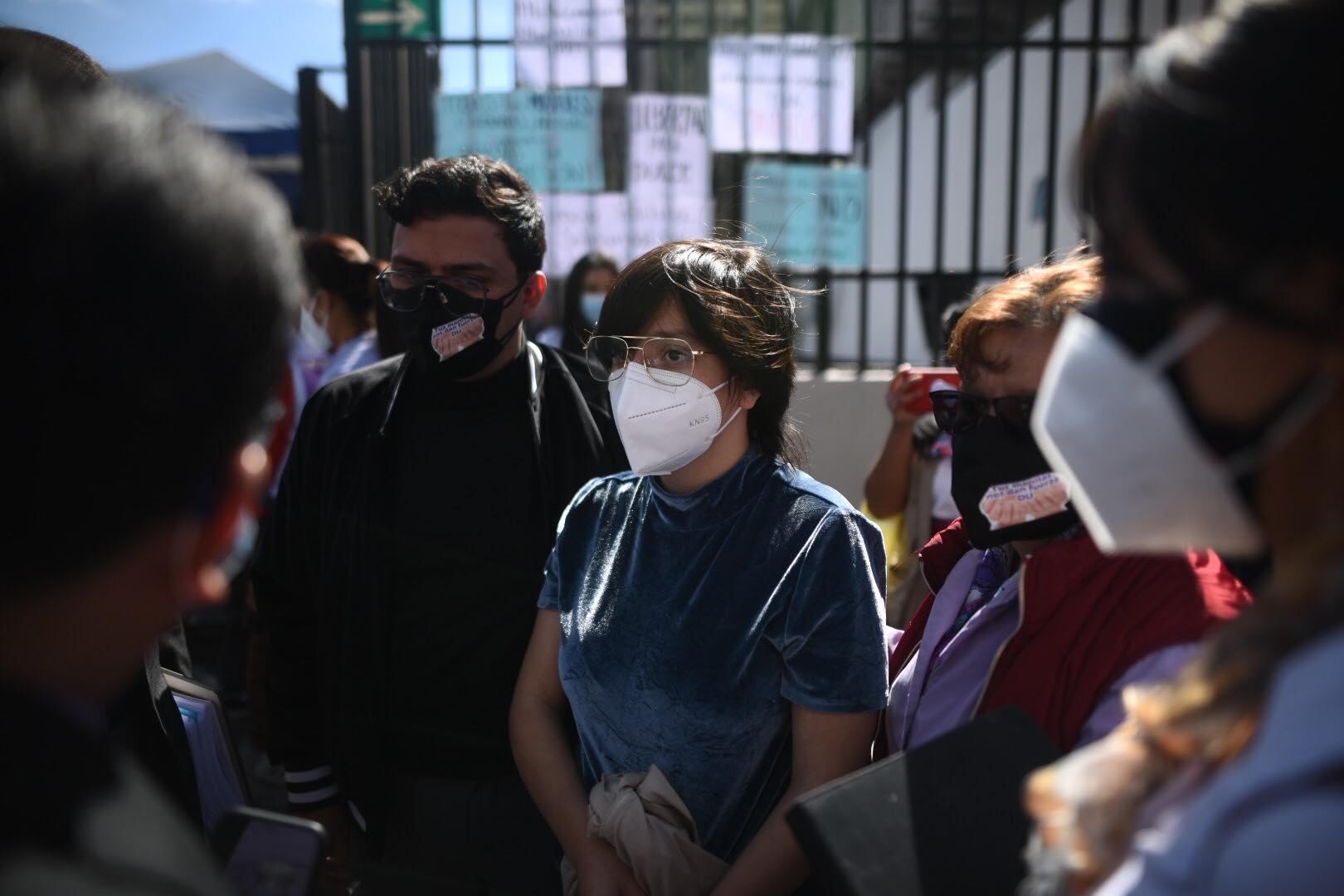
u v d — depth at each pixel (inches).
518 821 80.3
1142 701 31.2
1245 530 27.7
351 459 82.8
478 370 82.4
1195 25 26.5
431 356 81.6
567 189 178.1
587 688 63.1
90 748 22.8
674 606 61.6
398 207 81.7
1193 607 47.5
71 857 20.7
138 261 22.4
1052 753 44.8
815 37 182.4
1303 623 24.2
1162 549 30.2
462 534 81.7
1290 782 20.6
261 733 144.4
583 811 64.1
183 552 25.0
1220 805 22.0
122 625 24.3
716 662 59.6
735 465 64.4
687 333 62.1
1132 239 26.5
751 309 63.0
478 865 80.3
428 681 80.7
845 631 58.2
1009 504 53.9
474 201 80.8
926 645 61.2
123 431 22.4
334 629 81.2
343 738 80.7
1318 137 22.4
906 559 111.7
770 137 183.0
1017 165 187.8
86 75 50.7
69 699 23.8
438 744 80.4
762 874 55.9
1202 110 23.9
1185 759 27.1
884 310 381.4
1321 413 23.9
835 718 57.7
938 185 188.9
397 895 82.0
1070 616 51.0
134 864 21.6
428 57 185.9
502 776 80.2
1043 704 50.7
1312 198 22.3
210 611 218.5
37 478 21.8
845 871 39.4
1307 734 20.8
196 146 25.6
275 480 114.7
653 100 179.6
